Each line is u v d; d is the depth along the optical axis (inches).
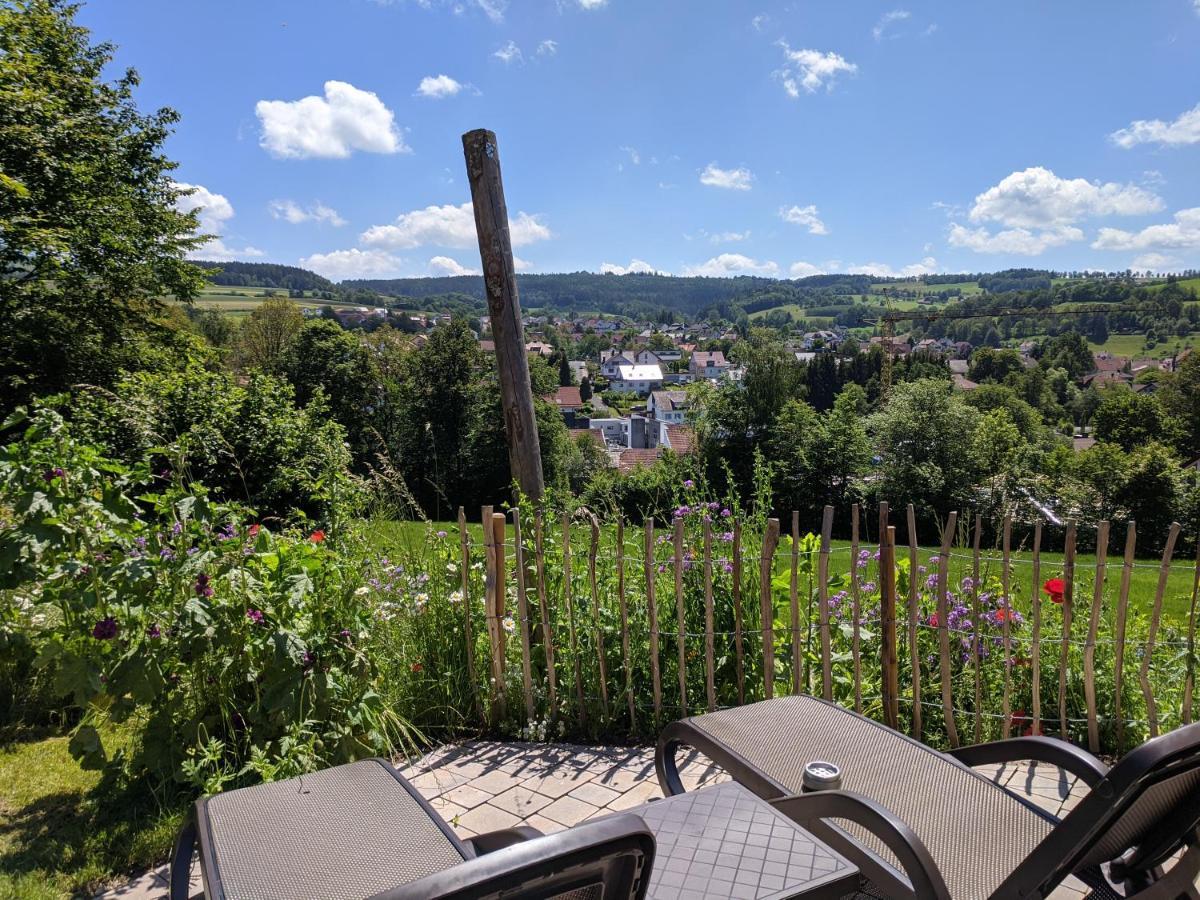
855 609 130.0
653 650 138.7
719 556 152.9
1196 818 66.7
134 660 117.8
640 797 121.3
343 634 128.6
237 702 128.0
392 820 77.1
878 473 1519.4
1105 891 73.0
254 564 129.3
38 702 156.9
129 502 125.5
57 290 709.3
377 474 194.7
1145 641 137.9
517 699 149.0
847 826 78.4
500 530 142.3
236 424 464.1
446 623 153.4
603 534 157.5
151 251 783.7
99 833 112.0
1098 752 130.0
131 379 514.0
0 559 114.3
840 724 98.1
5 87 622.2
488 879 39.7
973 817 78.4
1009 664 132.8
